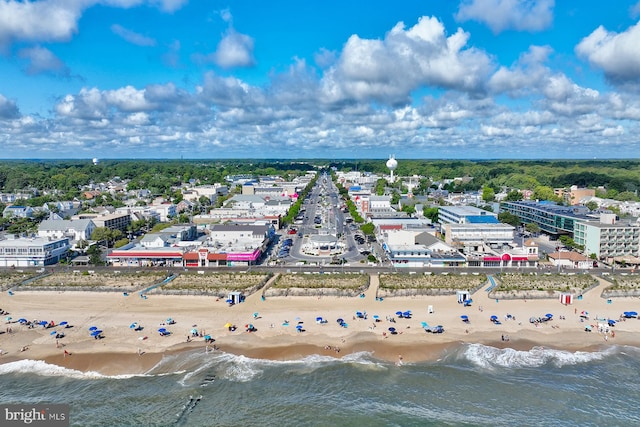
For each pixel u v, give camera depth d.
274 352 113.69
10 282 166.38
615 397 95.38
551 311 137.88
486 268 183.38
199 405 93.00
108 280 166.50
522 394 96.50
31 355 112.50
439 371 105.56
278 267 187.00
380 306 141.62
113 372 105.25
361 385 99.88
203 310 139.38
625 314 133.88
